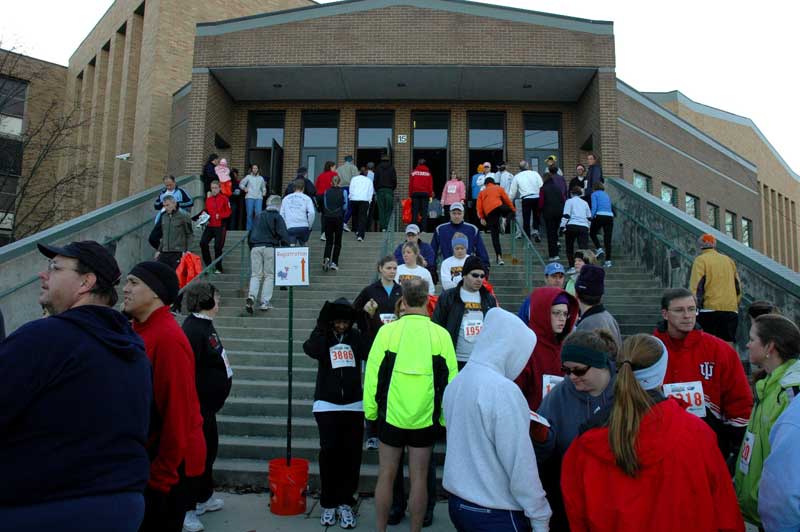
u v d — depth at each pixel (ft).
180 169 58.39
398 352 13.17
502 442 8.57
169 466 9.71
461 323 16.15
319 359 15.35
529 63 48.75
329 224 34.99
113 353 6.88
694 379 12.64
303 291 31.99
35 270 26.16
